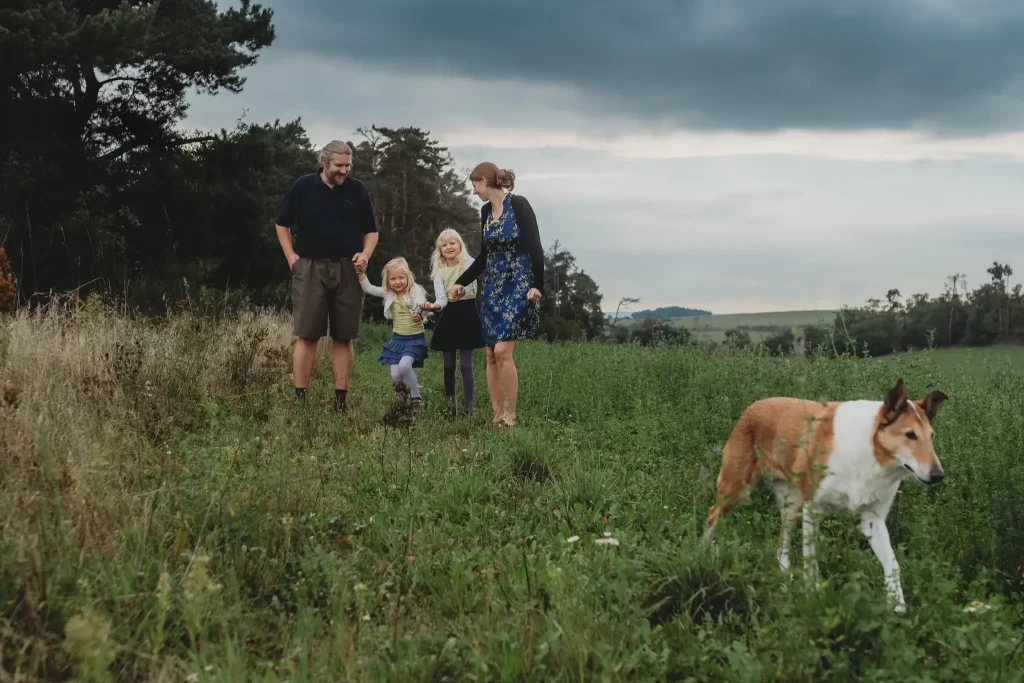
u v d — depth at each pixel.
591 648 3.35
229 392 9.02
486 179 8.81
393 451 7.00
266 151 31.16
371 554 4.55
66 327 9.75
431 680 3.33
